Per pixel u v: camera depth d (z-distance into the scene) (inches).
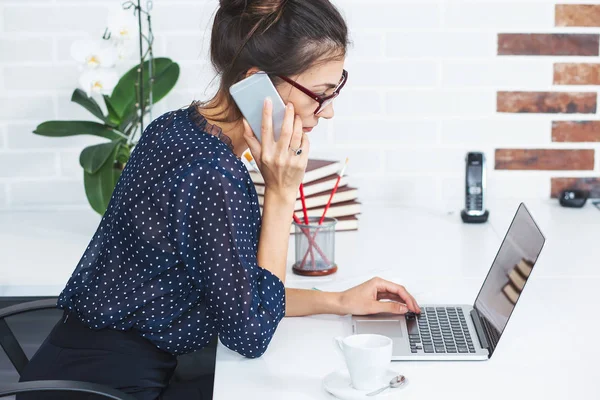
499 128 96.8
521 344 55.0
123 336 56.1
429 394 47.4
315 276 70.7
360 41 94.5
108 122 87.9
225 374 51.3
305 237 70.7
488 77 95.6
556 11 94.2
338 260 75.3
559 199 95.4
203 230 51.4
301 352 54.8
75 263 75.2
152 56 92.4
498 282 58.3
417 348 54.1
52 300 60.4
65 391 54.1
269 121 54.0
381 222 89.7
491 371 50.8
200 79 94.9
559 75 95.7
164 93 90.0
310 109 54.8
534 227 55.5
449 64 95.2
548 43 94.9
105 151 83.8
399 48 94.7
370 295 61.0
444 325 58.4
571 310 61.4
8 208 97.4
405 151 97.1
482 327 56.7
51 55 94.5
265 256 56.6
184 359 79.6
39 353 56.8
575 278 68.9
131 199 53.2
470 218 88.4
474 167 88.6
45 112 95.8
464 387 48.4
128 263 54.7
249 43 52.8
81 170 97.1
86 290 56.4
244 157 83.9
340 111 96.0
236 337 52.3
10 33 93.7
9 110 95.4
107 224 57.7
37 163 96.7
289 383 49.8
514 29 94.5
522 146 97.2
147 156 54.1
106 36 92.5
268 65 52.8
